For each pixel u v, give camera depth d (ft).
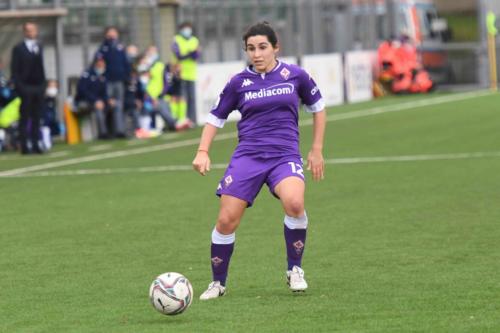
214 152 216.13
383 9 397.19
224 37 326.65
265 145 85.97
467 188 151.94
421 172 172.14
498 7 402.93
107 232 123.65
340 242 112.57
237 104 86.79
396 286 89.71
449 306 81.35
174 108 274.57
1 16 250.37
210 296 86.63
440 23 398.21
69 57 272.51
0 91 236.84
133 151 223.51
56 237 121.08
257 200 146.20
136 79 259.80
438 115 286.46
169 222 130.00
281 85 86.12
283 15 349.00
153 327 76.79
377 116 291.99
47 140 236.43
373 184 159.12
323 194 149.89
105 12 281.95
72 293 90.74
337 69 352.69
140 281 95.30
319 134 88.07
